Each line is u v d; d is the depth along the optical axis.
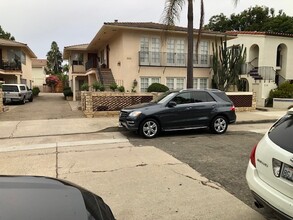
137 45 18.47
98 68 22.44
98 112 13.70
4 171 5.66
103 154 6.96
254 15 38.75
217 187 4.70
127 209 3.91
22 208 2.00
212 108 9.84
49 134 9.77
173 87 19.56
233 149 7.46
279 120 3.67
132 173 5.43
